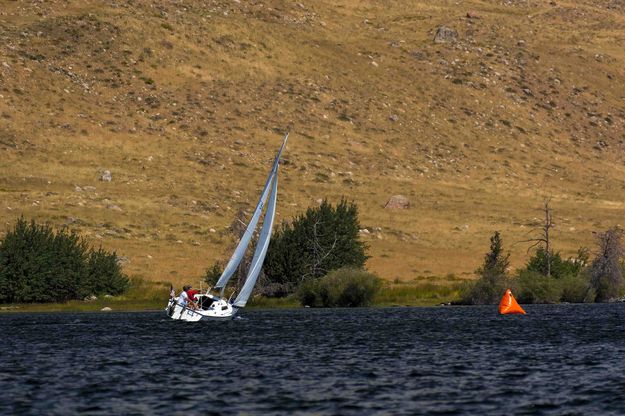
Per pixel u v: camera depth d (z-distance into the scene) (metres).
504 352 151.25
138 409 102.75
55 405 104.81
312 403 106.06
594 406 103.69
